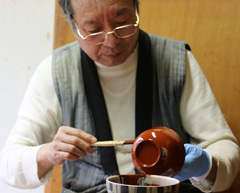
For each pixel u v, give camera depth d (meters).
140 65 1.32
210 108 1.30
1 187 2.03
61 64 1.37
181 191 1.26
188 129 1.33
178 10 1.68
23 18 2.03
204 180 1.15
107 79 1.33
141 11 1.72
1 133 2.04
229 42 1.61
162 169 0.84
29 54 2.01
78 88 1.33
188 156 1.06
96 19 1.08
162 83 1.31
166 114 1.32
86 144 1.06
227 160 1.17
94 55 1.19
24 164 1.22
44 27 1.99
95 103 1.32
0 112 2.04
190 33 1.66
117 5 1.07
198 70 1.34
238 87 1.60
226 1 1.62
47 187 1.79
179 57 1.34
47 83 1.36
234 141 1.30
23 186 1.25
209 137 1.27
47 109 1.34
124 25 1.11
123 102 1.34
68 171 1.38
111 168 1.29
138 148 0.86
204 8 1.65
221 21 1.62
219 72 1.62
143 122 1.30
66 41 1.80
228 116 1.61
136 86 1.32
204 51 1.64
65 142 1.08
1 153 1.33
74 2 1.11
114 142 0.95
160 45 1.37
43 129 1.35
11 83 2.04
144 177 0.82
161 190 0.70
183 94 1.32
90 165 1.34
